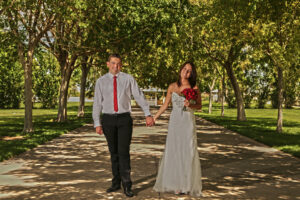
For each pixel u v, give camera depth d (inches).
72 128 586.6
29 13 512.4
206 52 802.2
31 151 335.0
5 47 633.6
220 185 200.4
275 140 419.8
